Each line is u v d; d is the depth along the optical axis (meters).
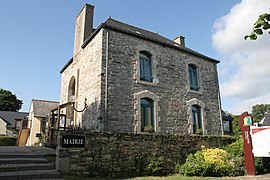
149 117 11.08
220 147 9.88
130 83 10.65
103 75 9.91
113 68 10.30
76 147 6.55
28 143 20.58
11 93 44.75
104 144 7.05
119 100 10.05
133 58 11.12
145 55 11.98
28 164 6.23
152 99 11.21
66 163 6.29
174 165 8.18
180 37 16.47
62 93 14.94
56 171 6.03
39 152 7.62
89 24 13.02
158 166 7.64
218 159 7.93
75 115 12.00
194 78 13.87
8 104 42.50
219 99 14.34
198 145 9.23
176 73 12.65
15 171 5.78
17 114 36.59
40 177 5.63
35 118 20.38
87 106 10.80
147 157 7.73
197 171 7.44
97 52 10.58
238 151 9.13
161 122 11.16
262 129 7.80
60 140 6.36
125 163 7.26
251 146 7.95
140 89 10.92
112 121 9.59
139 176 7.18
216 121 13.66
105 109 9.50
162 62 12.23
